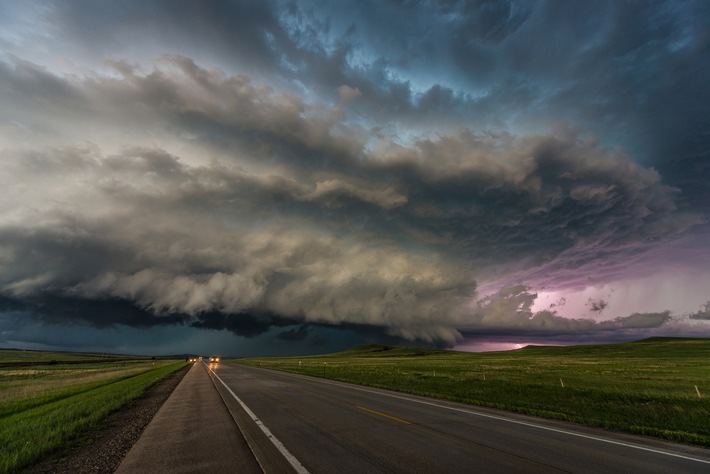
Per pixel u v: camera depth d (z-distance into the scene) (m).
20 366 81.56
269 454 8.12
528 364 71.25
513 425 11.48
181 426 11.67
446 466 7.20
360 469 7.03
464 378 32.25
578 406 15.50
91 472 7.10
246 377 37.72
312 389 24.19
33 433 10.16
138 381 31.72
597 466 7.23
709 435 10.23
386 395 20.41
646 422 11.84
